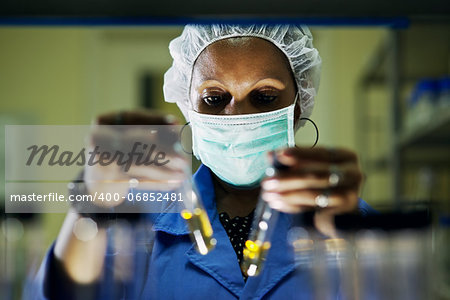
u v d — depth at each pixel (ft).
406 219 2.28
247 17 2.12
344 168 2.38
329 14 2.14
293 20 2.13
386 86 7.77
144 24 2.15
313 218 2.40
